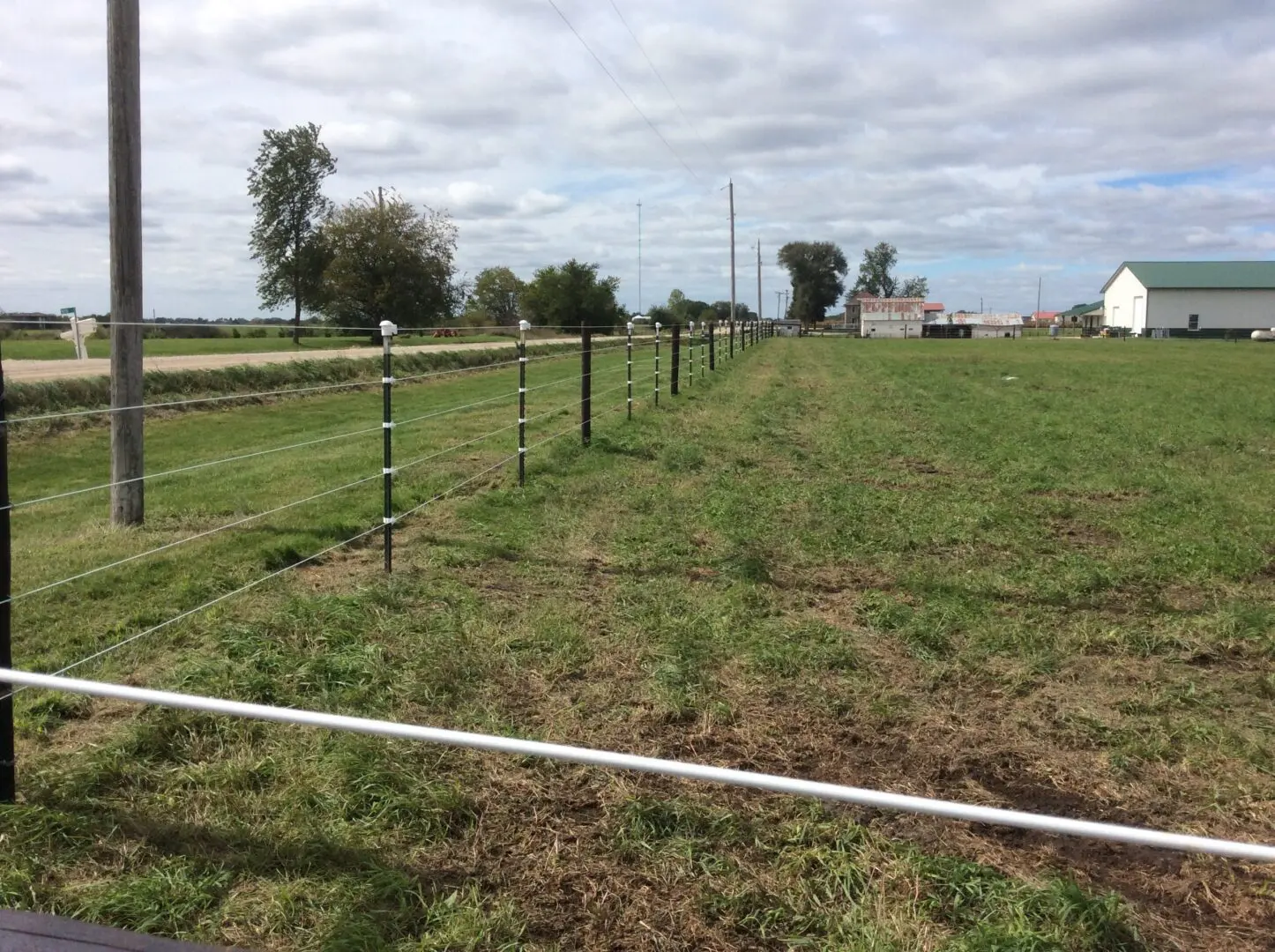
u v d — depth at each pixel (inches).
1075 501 369.7
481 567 255.4
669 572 254.8
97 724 153.9
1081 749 157.4
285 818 124.6
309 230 1728.6
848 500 354.9
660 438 499.2
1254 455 498.6
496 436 500.4
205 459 451.2
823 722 164.4
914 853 120.0
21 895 104.8
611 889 113.6
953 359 1485.0
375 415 658.2
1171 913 112.7
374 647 185.0
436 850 120.5
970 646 203.0
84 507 338.3
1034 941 101.8
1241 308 3604.8
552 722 159.8
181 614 204.1
